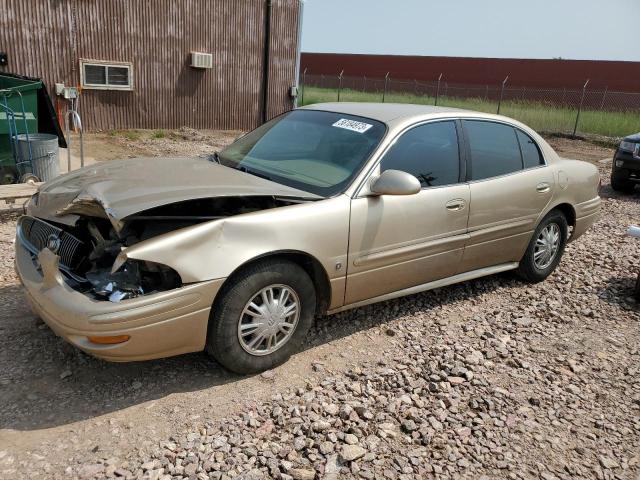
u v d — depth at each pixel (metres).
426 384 3.67
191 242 3.15
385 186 3.80
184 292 3.11
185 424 3.10
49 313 3.13
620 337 4.61
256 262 3.42
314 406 3.32
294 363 3.80
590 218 5.90
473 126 4.79
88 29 13.63
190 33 15.34
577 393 3.73
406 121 4.30
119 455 2.84
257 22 16.52
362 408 3.31
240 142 4.91
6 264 5.06
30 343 3.79
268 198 3.63
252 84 17.03
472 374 3.82
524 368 3.99
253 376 3.61
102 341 2.99
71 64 13.56
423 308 4.85
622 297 5.45
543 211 5.26
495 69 34.56
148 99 15.11
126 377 3.51
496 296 5.26
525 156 5.19
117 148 12.70
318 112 4.83
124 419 3.12
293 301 3.65
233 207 3.70
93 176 3.82
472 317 4.75
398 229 4.07
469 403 3.51
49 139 7.70
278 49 17.20
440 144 4.47
